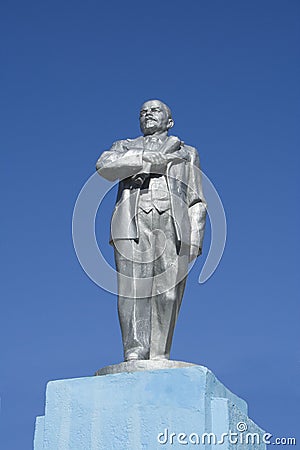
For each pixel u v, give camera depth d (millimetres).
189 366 12219
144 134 13953
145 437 11648
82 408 12047
